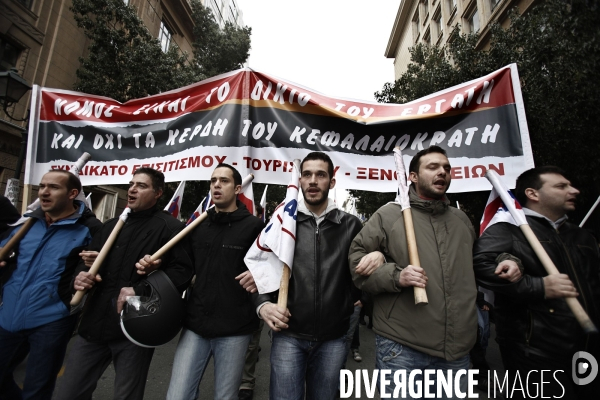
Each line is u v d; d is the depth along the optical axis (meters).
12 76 4.08
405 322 1.66
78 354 1.99
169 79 8.12
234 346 1.93
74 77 9.96
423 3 20.97
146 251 2.14
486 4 12.13
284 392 1.76
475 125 2.76
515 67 2.73
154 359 4.07
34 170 3.24
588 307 1.57
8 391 2.31
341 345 1.85
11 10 8.16
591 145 4.36
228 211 2.22
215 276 2.00
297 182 2.02
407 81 8.28
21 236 2.31
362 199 10.79
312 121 2.97
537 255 1.58
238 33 11.72
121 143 3.19
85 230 2.41
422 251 1.74
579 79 3.85
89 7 7.78
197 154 2.98
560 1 3.97
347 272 1.95
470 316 1.64
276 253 1.85
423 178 1.87
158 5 14.98
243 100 3.03
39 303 2.15
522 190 1.94
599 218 4.88
